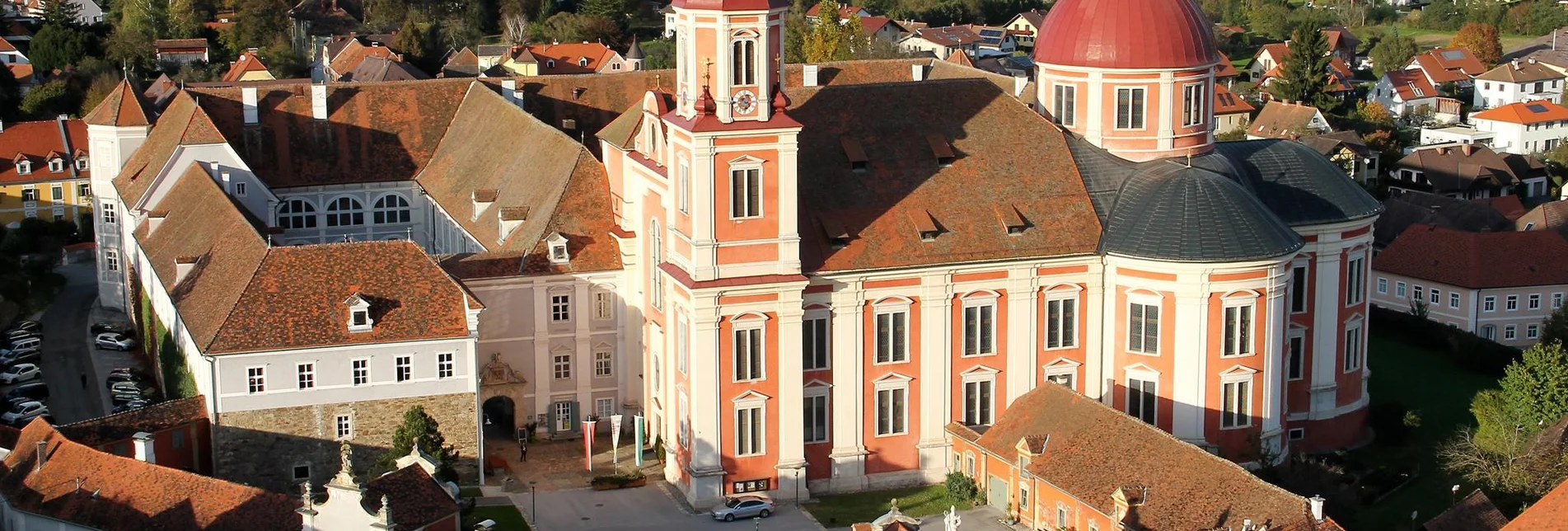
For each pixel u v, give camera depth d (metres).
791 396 129.00
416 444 117.81
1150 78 141.25
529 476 135.25
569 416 145.00
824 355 130.12
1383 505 130.00
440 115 186.00
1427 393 158.88
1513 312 188.12
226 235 141.25
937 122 137.12
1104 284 134.12
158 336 154.00
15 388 155.75
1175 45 141.00
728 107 122.44
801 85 197.75
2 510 117.75
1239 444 132.38
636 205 140.75
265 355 125.81
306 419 127.81
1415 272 192.00
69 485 114.75
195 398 128.38
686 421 129.88
